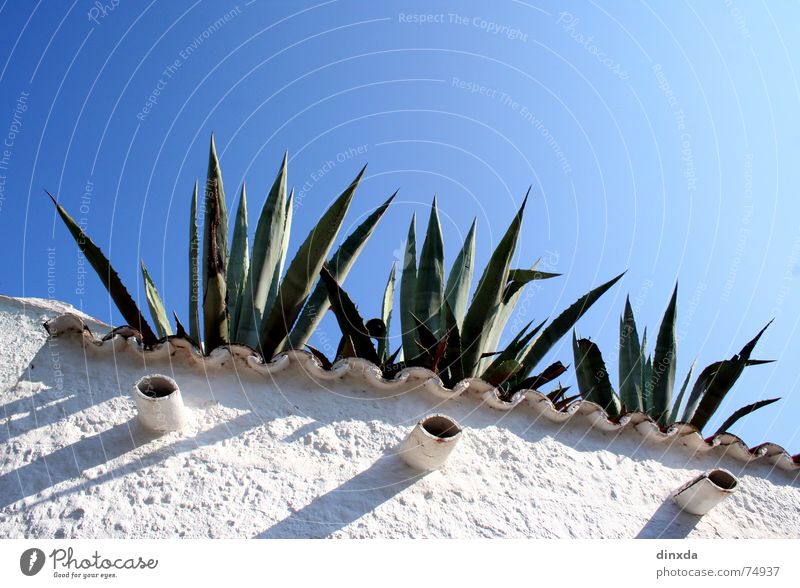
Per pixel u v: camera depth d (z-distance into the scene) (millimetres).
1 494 3947
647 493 4781
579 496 4598
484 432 4801
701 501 4609
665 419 6316
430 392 4891
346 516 4113
